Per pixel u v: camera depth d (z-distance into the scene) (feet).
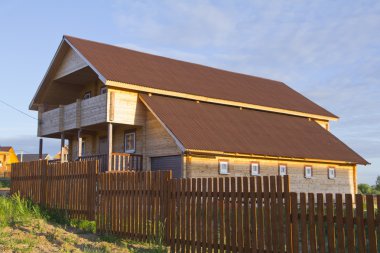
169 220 35.27
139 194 38.86
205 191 32.45
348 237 24.04
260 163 82.17
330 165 96.27
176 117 75.97
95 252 32.94
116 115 75.25
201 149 69.46
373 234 23.25
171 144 73.46
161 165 75.56
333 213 25.04
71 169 49.47
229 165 77.10
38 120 95.91
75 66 86.38
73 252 32.63
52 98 98.22
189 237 33.32
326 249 26.18
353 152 101.55
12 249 31.50
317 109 111.55
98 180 44.42
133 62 87.76
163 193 36.24
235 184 30.32
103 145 91.15
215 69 111.34
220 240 30.78
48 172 53.83
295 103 109.19
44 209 51.21
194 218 33.04
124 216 40.24
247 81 112.16
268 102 100.32
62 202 50.55
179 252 33.94
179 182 34.81
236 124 85.30
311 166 92.07
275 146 84.53
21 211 46.80
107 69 76.89
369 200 23.52
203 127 77.05
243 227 29.63
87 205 45.98
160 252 32.99
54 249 33.01
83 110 81.51
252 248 28.78
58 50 88.22
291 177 87.61
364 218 23.77
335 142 102.12
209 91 89.92
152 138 77.30
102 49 87.40
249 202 29.53
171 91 80.94
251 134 84.48
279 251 27.35
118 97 75.87
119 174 41.57
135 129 80.94
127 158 75.77
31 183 57.06
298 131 98.17
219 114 85.97
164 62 97.86
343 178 98.89
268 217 28.12
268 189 28.35
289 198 27.07
